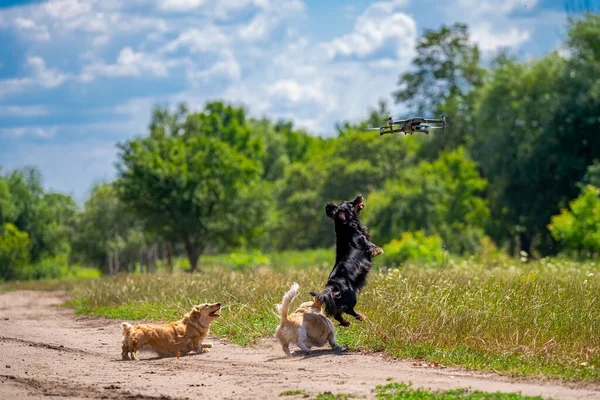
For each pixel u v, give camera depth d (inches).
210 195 1847.9
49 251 2657.5
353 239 481.4
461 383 362.3
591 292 550.0
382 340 466.9
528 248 2078.0
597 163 1774.1
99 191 2352.4
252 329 555.5
